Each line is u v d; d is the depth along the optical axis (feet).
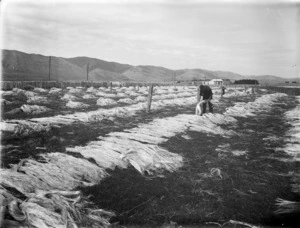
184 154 24.03
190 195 16.53
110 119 37.73
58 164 17.85
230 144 27.86
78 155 21.06
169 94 86.74
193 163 21.97
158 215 14.28
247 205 15.70
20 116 37.06
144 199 15.70
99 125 33.63
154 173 19.45
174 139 28.43
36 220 11.77
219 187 17.78
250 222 14.10
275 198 16.61
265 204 15.92
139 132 29.45
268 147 26.81
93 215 13.46
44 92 74.28
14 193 14.05
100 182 17.33
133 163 19.88
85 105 51.11
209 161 22.48
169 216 14.24
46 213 12.26
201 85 42.45
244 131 34.50
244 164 22.08
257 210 15.24
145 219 13.89
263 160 22.94
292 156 24.11
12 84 75.41
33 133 27.89
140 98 66.59
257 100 68.33
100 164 19.38
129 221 13.66
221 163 22.08
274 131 34.50
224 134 32.17
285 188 18.02
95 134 28.50
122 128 32.35
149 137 27.48
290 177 19.74
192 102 63.77
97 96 72.28
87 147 22.40
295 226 13.79
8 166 18.22
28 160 17.80
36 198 13.26
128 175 18.56
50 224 11.82
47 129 29.37
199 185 17.94
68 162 18.26
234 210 15.15
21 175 15.42
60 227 11.86
